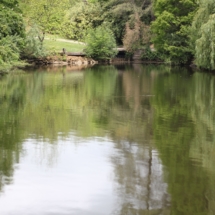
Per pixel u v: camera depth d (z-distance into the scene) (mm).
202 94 20141
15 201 7188
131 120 13836
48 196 7414
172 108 16219
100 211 6918
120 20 50406
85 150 10172
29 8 40969
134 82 25562
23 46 33469
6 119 13602
